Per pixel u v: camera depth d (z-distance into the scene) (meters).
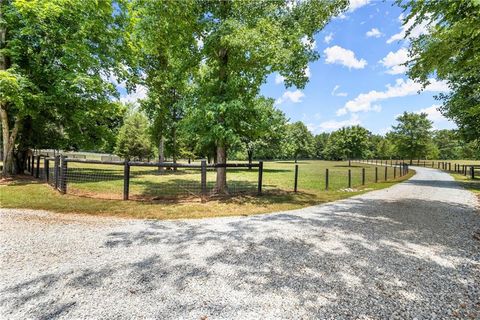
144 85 17.66
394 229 5.82
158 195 9.73
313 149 86.38
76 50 12.95
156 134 22.34
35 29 12.79
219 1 9.23
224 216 6.78
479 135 15.53
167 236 5.09
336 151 49.53
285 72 9.99
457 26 5.07
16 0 11.50
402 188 13.40
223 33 8.40
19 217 6.18
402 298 3.00
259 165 10.23
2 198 8.28
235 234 5.27
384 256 4.25
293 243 4.78
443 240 5.14
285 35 8.88
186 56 10.23
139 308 2.71
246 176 21.08
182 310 2.69
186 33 9.51
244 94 9.53
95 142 17.62
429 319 2.62
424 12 5.59
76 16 13.25
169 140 28.95
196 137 10.02
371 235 5.34
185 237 5.04
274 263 3.89
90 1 13.38
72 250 4.27
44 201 8.01
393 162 55.28
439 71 6.41
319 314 2.67
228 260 3.98
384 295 3.06
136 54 16.78
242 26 8.09
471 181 17.89
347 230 5.65
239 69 9.87
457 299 3.00
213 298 2.93
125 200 8.56
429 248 4.68
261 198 9.54
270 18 9.17
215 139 9.45
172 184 13.21
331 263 3.94
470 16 5.07
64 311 2.64
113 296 2.93
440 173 26.08
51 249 4.30
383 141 72.19
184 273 3.52
